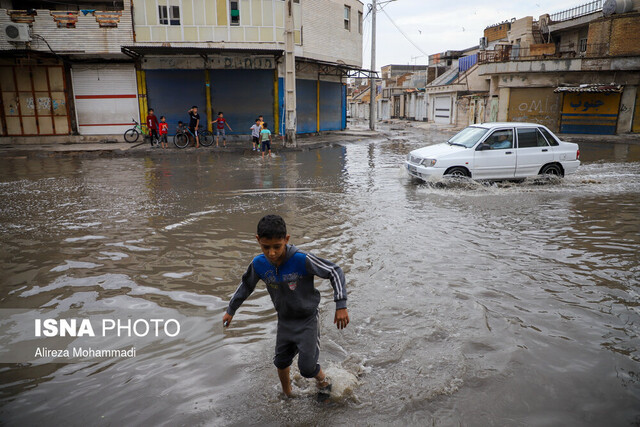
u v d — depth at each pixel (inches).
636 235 266.5
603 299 180.2
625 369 132.4
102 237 268.7
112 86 888.9
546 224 293.3
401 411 115.3
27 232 279.4
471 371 131.9
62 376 131.9
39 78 868.0
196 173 527.2
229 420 112.7
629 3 1047.0
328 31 1035.3
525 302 177.8
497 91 1184.8
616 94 1050.1
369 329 157.8
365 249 244.1
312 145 838.5
